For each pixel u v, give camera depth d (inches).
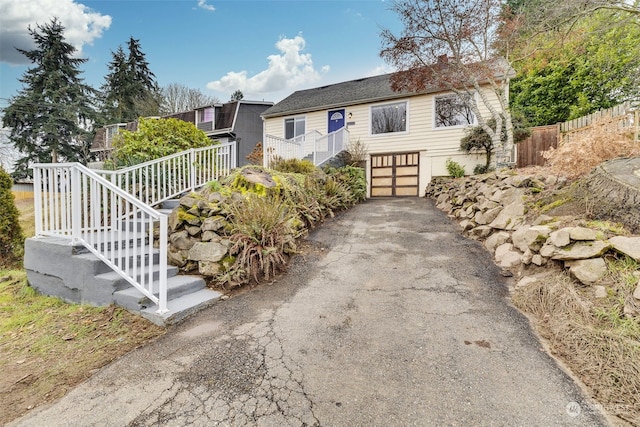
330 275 171.0
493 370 89.7
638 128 203.5
